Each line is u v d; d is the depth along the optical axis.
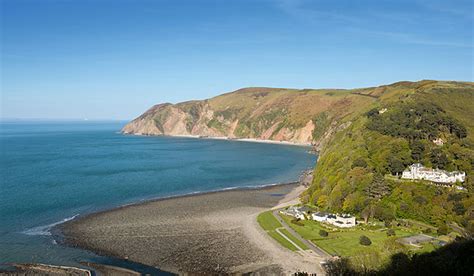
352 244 69.69
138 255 66.88
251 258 65.44
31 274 58.28
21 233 78.19
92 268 61.22
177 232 79.62
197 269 61.09
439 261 47.53
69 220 87.94
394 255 53.41
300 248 69.50
